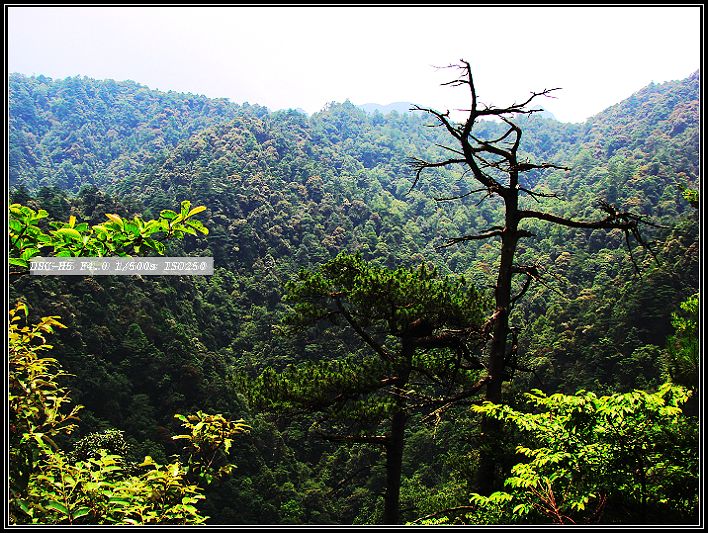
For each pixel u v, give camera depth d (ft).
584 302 173.47
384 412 26.63
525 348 160.45
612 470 11.89
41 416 9.54
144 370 131.54
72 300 128.26
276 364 172.65
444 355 30.07
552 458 12.20
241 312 219.00
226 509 109.81
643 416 12.44
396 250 295.07
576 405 12.64
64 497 9.63
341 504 126.21
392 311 28.12
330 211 320.09
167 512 10.98
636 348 132.98
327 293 29.78
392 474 27.99
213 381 140.36
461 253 294.46
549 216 23.32
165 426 122.31
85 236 10.15
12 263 9.91
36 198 155.74
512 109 23.25
